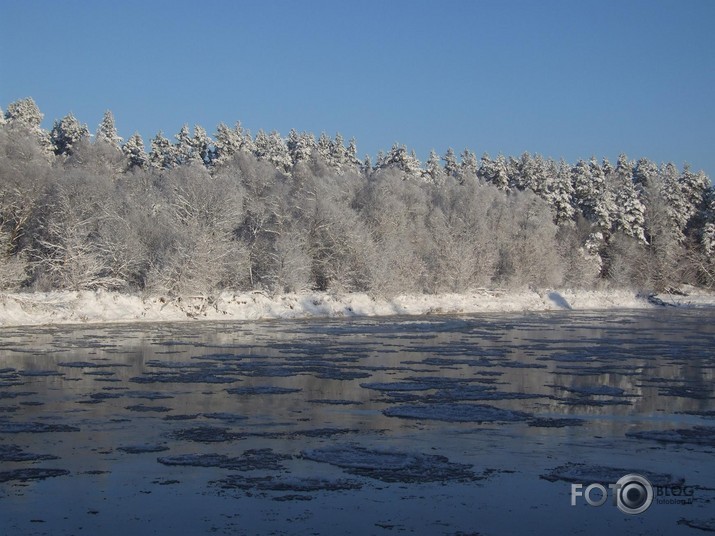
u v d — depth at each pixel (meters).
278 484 13.15
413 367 29.19
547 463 14.78
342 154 113.12
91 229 57.72
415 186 84.38
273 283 60.19
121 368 27.89
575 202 108.00
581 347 37.31
